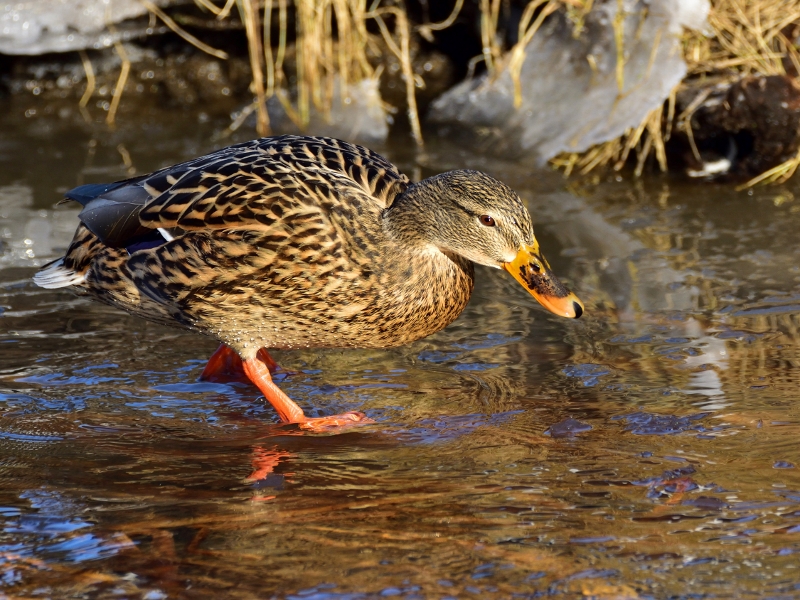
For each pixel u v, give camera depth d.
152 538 6.08
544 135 13.04
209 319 8.34
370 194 8.44
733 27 12.79
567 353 8.74
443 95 14.12
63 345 9.08
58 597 5.54
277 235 7.98
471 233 8.11
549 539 5.91
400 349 9.08
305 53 13.72
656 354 8.60
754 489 6.37
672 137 12.66
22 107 14.79
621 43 12.80
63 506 6.49
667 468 6.71
